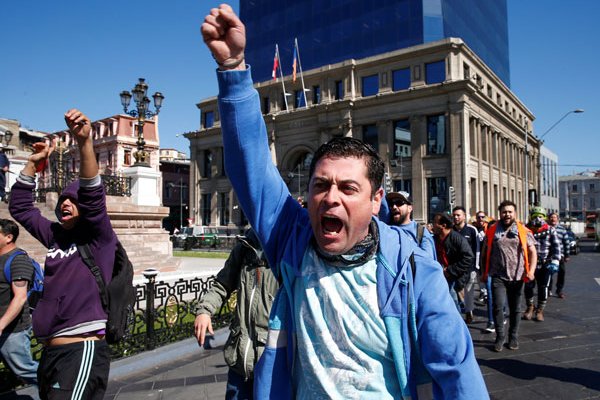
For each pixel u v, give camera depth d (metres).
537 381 4.41
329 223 1.21
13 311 3.21
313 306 1.24
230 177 1.33
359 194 1.19
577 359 5.11
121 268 2.73
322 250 1.25
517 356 5.25
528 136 50.53
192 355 5.52
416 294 1.19
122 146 49.12
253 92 1.23
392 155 35.62
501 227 5.72
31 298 3.53
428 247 3.16
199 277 6.75
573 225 66.00
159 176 14.80
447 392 1.10
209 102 48.34
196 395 4.17
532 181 52.16
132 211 12.74
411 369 1.18
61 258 2.58
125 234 12.58
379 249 1.23
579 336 6.17
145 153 14.68
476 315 7.91
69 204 2.56
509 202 5.73
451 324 1.15
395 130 36.12
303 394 1.28
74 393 2.43
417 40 38.00
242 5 51.50
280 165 41.97
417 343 1.17
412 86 34.81
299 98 41.22
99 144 50.97
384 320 1.18
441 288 1.20
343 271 1.23
